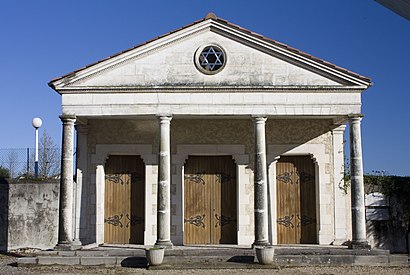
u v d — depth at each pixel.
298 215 16.09
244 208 15.76
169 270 12.38
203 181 16.27
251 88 14.05
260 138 13.98
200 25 14.24
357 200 13.84
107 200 16.20
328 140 16.05
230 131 16.08
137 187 16.27
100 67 14.16
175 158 15.98
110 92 14.14
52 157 21.27
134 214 16.16
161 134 14.01
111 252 13.76
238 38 14.30
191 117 14.81
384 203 16.64
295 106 14.11
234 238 15.98
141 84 14.20
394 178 16.77
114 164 16.36
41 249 16.77
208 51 14.37
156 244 13.61
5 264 13.63
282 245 15.40
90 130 16.11
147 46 14.20
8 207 16.94
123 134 16.08
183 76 14.24
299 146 16.00
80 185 15.84
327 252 13.64
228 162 16.31
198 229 16.08
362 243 13.75
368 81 14.05
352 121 14.08
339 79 14.18
